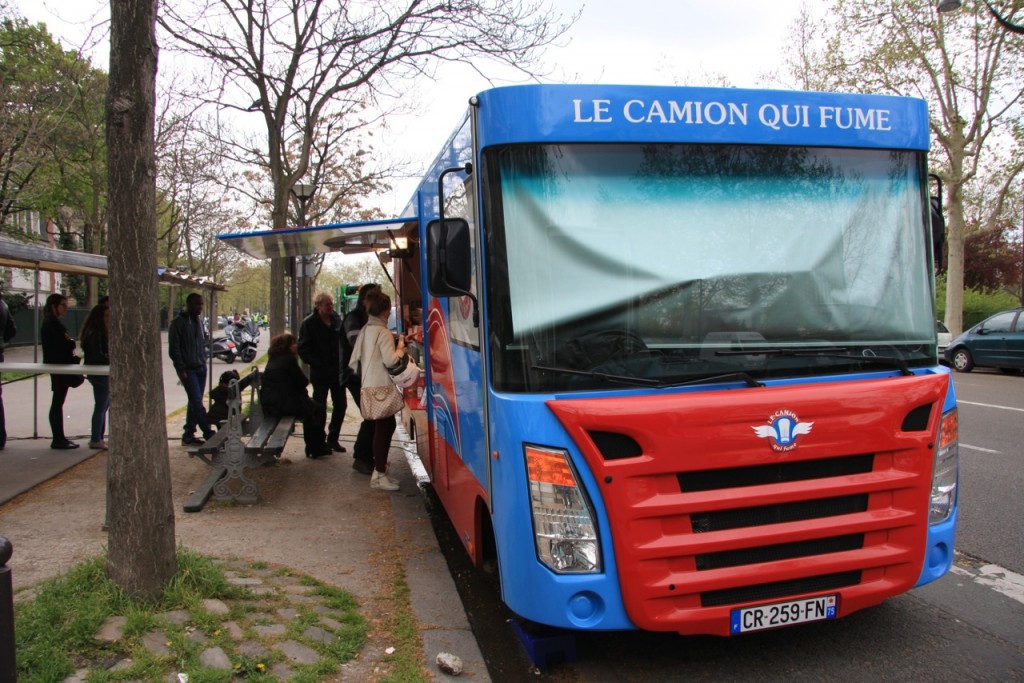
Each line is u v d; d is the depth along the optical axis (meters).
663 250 3.66
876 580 3.61
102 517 5.88
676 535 3.32
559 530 3.31
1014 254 36.94
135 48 3.80
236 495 6.75
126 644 3.54
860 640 4.19
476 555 4.38
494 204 3.57
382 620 4.30
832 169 3.94
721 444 3.32
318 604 4.33
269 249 8.52
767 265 3.76
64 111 16.53
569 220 3.59
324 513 6.54
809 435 3.42
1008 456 8.81
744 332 3.68
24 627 3.55
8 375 18.20
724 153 3.79
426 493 7.37
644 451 3.28
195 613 3.83
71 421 11.26
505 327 3.51
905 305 3.96
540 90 3.61
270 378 8.38
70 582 4.01
